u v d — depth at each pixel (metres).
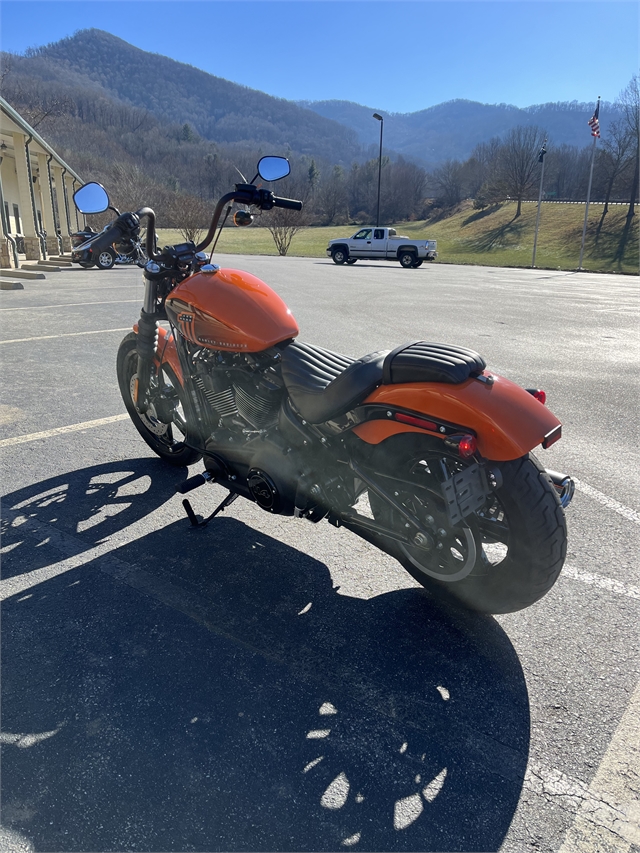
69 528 3.50
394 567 3.25
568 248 50.81
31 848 1.75
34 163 26.11
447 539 2.61
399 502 2.66
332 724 2.21
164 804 1.89
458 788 1.97
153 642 2.60
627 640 2.70
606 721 2.25
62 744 2.09
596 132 36.38
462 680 2.44
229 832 1.81
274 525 3.64
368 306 13.20
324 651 2.59
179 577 3.08
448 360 2.46
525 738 2.17
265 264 29.14
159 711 2.24
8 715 2.20
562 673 2.49
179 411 4.14
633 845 1.79
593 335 10.09
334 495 2.90
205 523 3.41
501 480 2.38
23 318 9.99
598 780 2.01
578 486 4.23
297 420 2.89
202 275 3.29
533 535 2.38
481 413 2.33
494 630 2.75
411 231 75.88
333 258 34.31
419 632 2.73
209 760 2.04
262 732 2.16
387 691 2.37
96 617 2.75
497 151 98.50
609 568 3.25
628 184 61.28
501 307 13.84
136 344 4.16
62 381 6.29
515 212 67.50
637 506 3.96
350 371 2.64
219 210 3.30
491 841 1.80
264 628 2.72
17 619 2.71
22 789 1.92
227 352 3.18
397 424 2.55
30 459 4.38
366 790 1.96
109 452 4.54
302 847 1.77
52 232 25.75
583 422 5.57
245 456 3.13
